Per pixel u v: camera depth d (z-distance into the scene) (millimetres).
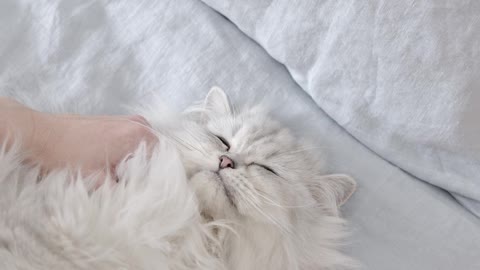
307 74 506
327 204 478
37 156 399
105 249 374
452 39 439
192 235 412
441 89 448
